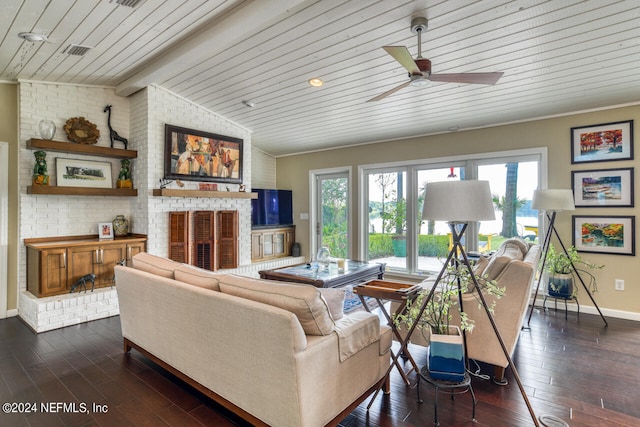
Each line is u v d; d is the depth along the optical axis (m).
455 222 2.24
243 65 3.58
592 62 3.04
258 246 6.20
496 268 2.60
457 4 2.36
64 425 2.04
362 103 4.27
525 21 2.51
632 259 3.85
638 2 2.26
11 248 3.97
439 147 5.20
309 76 3.67
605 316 3.99
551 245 4.33
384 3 2.41
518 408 2.20
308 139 5.94
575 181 4.16
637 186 3.80
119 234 4.48
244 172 5.57
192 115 4.84
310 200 6.68
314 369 1.71
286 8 2.46
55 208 4.13
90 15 2.66
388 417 2.12
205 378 2.13
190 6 2.61
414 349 3.15
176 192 4.49
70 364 2.81
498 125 4.71
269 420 1.78
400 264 5.62
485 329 2.53
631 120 3.83
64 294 3.77
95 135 4.34
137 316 2.74
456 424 2.04
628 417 2.09
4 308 3.93
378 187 5.88
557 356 2.95
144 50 3.36
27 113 3.91
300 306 1.75
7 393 2.38
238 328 1.83
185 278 2.38
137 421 2.07
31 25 2.75
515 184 4.63
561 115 4.25
